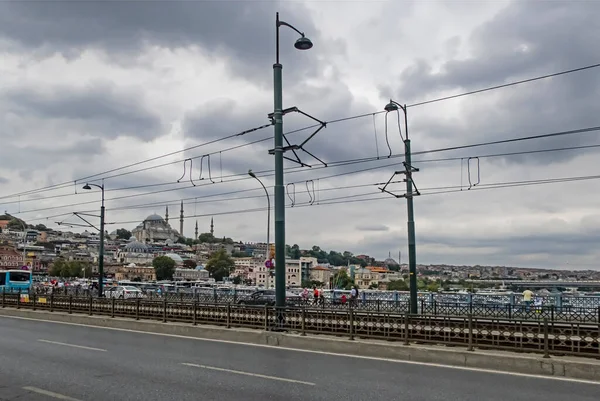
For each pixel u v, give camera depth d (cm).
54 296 2675
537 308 2466
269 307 1666
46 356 1319
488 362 1172
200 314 1902
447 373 1108
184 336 1780
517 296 2898
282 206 1717
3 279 5494
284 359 1289
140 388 954
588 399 881
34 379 1033
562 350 1159
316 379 1040
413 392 930
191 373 1098
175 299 4131
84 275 14850
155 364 1207
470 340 1261
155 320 2058
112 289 5238
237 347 1506
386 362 1248
